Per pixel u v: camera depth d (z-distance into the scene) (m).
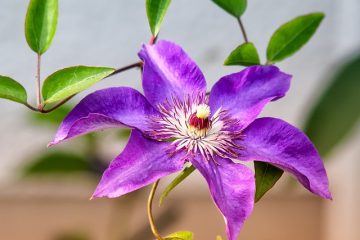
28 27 0.44
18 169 0.90
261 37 0.88
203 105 0.45
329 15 0.90
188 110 0.45
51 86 0.43
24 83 0.85
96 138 0.62
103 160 0.63
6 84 0.43
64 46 0.85
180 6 0.86
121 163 0.40
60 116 0.59
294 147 0.43
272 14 0.87
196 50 0.87
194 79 0.46
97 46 0.86
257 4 0.87
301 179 0.40
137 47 0.86
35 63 0.85
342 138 0.55
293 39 0.49
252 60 0.47
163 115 0.44
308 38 0.49
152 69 0.45
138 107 0.44
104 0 0.84
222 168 0.43
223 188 0.41
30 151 0.90
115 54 0.86
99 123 0.40
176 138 0.44
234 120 0.45
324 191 0.41
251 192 0.41
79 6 0.84
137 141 0.42
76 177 0.89
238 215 0.40
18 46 0.84
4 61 0.84
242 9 0.49
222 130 0.45
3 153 0.90
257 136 0.44
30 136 0.89
